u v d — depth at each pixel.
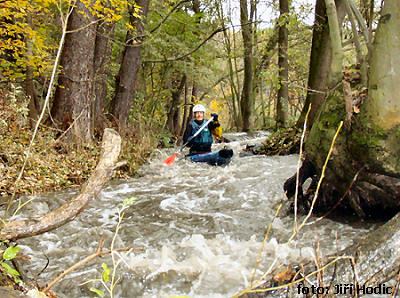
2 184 6.18
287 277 2.75
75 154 8.06
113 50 15.72
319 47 10.62
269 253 3.81
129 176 8.04
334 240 4.08
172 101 22.31
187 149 10.84
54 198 6.14
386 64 3.77
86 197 2.06
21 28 7.48
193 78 20.16
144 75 19.31
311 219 4.84
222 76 26.89
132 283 3.24
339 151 4.36
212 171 8.05
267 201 5.71
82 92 8.93
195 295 3.09
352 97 4.23
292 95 23.16
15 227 1.99
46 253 3.97
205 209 5.53
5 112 7.59
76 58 8.79
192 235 4.45
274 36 21.36
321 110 4.77
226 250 3.94
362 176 4.26
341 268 2.81
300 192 5.10
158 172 8.30
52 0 7.25
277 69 16.17
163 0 16.50
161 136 14.56
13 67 8.55
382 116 3.87
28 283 2.52
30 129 8.04
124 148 8.98
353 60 10.35
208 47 19.67
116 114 12.25
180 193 6.39
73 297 3.08
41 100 9.50
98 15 7.72
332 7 4.46
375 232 3.09
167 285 3.24
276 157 9.56
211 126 9.53
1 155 6.82
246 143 13.40
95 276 3.34
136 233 4.59
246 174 7.43
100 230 4.66
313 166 4.97
